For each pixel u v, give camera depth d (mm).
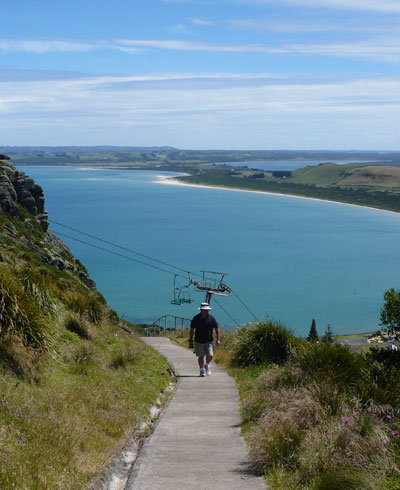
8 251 20438
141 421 10094
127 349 15688
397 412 9180
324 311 132125
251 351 16203
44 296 14336
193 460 7809
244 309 134250
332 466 6805
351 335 105438
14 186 33562
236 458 7930
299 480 6793
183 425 9906
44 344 10961
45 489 5926
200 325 15422
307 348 12531
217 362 18172
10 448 6516
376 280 172875
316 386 9500
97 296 23750
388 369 11195
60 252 34812
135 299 139875
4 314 10289
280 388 10516
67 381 10438
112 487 7062
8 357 9461
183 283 161625
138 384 12523
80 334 14977
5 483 5672
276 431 7836
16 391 8414
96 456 7457
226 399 12219
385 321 13609
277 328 16469
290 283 166250
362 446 7336
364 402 9477
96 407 9523
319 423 8250
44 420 7734
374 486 6332
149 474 7191
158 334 36812
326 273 183625
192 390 13273
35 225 33219
